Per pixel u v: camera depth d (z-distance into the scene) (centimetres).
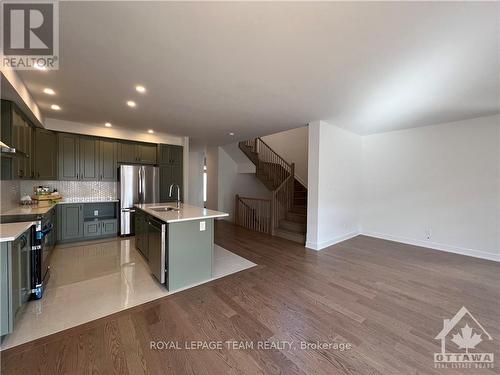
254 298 244
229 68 225
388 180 496
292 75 237
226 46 188
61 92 282
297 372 148
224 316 210
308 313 216
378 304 234
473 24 157
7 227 204
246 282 283
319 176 415
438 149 425
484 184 376
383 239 500
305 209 564
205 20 157
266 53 198
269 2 139
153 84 261
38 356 158
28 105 278
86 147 452
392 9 145
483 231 378
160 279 263
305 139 690
